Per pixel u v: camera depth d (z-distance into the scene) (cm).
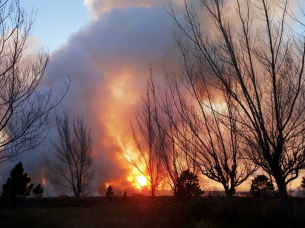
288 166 804
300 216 1071
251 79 859
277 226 1029
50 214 1789
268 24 858
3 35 919
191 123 1206
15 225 1459
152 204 1769
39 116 980
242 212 1271
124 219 1650
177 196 1683
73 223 1564
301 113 810
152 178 1867
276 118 798
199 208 1440
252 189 1603
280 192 818
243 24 904
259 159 878
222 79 861
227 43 879
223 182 1210
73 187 3130
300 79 778
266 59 850
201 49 929
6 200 3064
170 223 1363
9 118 909
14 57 929
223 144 1202
